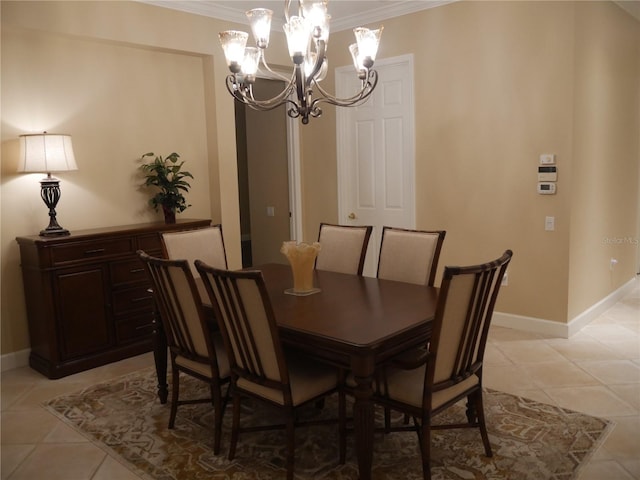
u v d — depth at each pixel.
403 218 5.15
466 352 2.33
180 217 4.93
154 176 4.46
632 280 5.83
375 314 2.53
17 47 3.77
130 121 4.46
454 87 4.55
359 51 2.87
